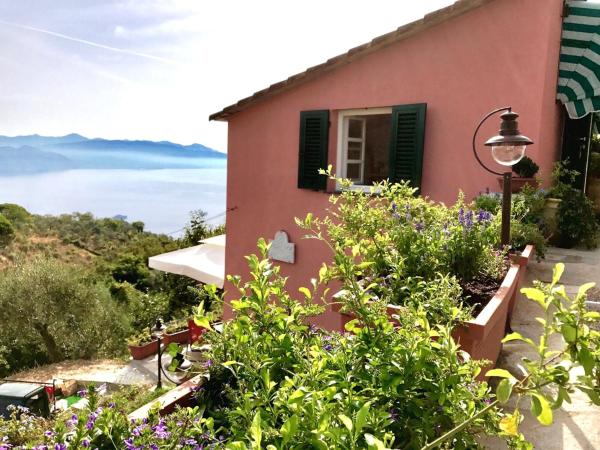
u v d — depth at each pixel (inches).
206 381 88.8
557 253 262.7
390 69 304.8
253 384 76.0
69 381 399.5
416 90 296.0
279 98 360.8
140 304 673.6
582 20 279.4
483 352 120.8
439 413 70.1
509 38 262.7
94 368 472.1
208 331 90.7
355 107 322.0
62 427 63.5
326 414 55.7
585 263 240.5
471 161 279.9
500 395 49.9
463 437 68.7
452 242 146.5
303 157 346.0
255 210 384.5
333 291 290.5
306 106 346.3
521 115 262.8
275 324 85.0
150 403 83.5
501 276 160.9
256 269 87.0
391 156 305.9
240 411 65.1
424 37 290.0
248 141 383.9
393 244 147.4
